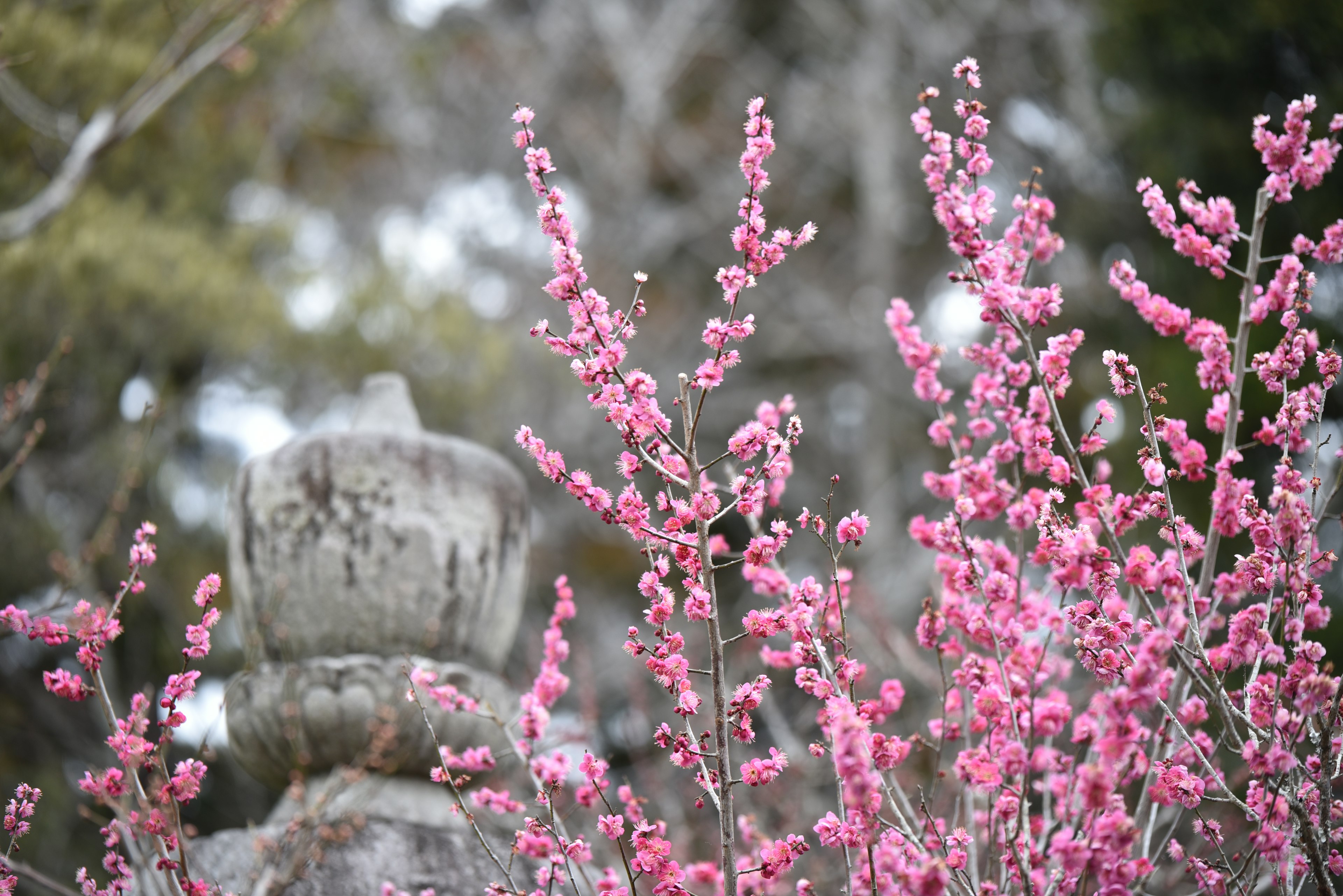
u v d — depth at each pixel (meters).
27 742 7.80
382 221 13.16
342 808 3.16
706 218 15.20
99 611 2.54
